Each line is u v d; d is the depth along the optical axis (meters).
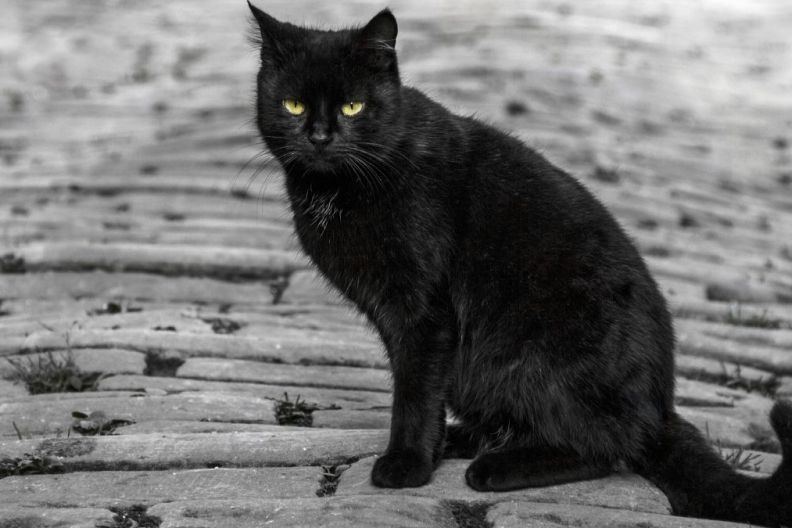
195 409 5.77
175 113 15.28
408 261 5.25
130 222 9.81
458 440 5.51
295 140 5.49
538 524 4.34
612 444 5.01
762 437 6.21
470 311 5.33
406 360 5.26
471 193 5.38
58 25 23.17
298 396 5.92
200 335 6.77
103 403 5.77
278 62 5.68
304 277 8.32
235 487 4.72
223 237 9.23
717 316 8.30
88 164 12.37
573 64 17.59
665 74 18.45
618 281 5.17
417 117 5.55
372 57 5.52
